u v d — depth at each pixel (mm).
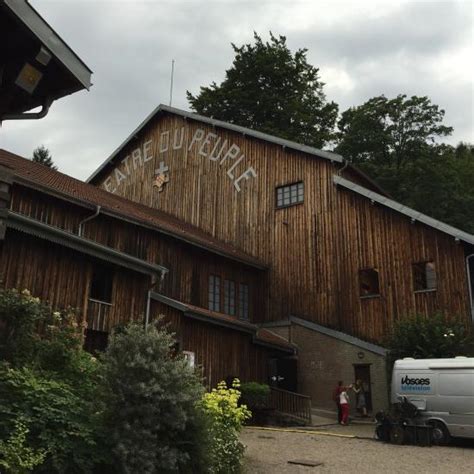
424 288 22281
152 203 31250
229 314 24562
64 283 15070
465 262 20562
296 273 25016
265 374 22031
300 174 25828
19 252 14125
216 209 28406
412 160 45031
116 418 7441
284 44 44156
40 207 17969
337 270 23797
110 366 7773
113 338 8109
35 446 6406
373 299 22516
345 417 19766
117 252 16062
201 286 23438
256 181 27297
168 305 18359
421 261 21625
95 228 19750
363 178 25688
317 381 22812
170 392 7812
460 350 18281
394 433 14688
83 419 7172
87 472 6605
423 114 45656
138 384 7496
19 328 8797
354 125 46344
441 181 42219
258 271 26234
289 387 23281
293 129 41781
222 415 10047
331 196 24672
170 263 22344
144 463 7117
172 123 31641
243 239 27094
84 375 8625
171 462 7395
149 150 32406
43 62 7684
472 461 11969
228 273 24906
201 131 30109
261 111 42406
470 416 14508
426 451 13414
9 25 7629
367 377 21578
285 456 12102
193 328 19156
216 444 9117
